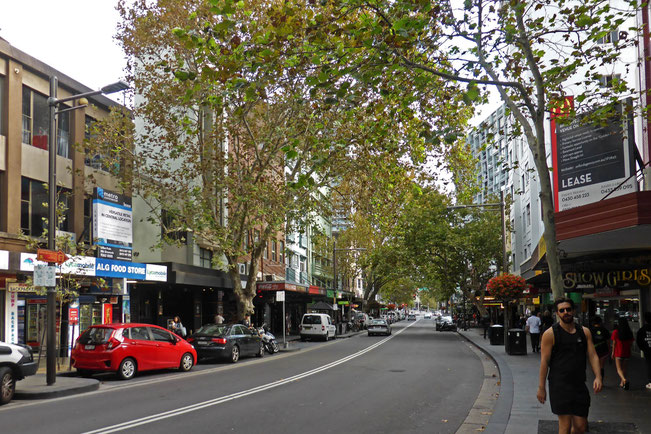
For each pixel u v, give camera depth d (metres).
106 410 10.41
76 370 16.50
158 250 27.05
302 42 9.32
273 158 22.81
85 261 19.28
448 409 10.69
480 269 48.25
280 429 8.76
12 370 11.70
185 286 29.61
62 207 17.45
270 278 38.72
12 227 18.72
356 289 84.12
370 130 12.92
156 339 16.81
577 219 14.23
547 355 6.21
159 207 27.38
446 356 23.30
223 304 35.00
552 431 8.05
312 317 37.59
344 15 9.26
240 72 9.97
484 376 16.16
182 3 21.38
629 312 21.67
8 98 18.95
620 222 12.88
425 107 12.73
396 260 49.75
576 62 10.98
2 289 18.02
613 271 16.73
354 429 8.82
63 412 10.24
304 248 55.06
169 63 23.05
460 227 47.09
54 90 14.50
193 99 21.20
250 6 19.88
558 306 6.21
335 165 20.81
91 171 23.00
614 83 11.82
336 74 9.38
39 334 19.89
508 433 7.93
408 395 12.38
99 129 22.06
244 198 21.97
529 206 36.41
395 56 10.32
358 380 15.00
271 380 15.04
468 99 9.53
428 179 20.14
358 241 52.50
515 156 42.88
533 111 9.57
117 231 22.42
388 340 36.88
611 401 10.51
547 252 9.05
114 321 23.33
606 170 16.42
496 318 58.41
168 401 11.45
